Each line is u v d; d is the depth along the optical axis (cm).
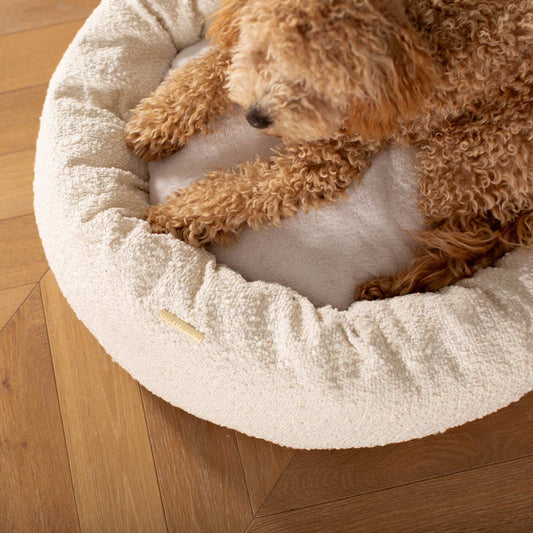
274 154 114
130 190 109
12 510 110
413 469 110
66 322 123
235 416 98
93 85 115
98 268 96
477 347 90
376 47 71
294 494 109
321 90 76
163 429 114
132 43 121
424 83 79
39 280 127
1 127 142
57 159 104
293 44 71
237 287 96
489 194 95
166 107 109
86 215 99
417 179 104
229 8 87
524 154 91
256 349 91
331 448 104
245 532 107
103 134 110
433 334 92
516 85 88
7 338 122
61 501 110
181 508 109
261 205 101
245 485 110
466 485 108
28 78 148
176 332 92
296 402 91
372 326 94
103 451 113
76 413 116
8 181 136
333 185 101
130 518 109
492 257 103
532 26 81
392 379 89
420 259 103
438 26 82
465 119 93
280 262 106
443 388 90
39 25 154
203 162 113
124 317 95
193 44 130
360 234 105
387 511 108
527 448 110
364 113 81
